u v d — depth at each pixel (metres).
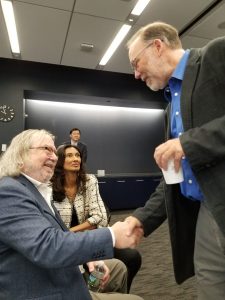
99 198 2.10
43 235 0.89
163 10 3.60
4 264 0.94
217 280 0.93
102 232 0.92
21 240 0.89
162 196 1.19
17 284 0.93
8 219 0.92
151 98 6.66
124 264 1.79
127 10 3.59
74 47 4.74
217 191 0.80
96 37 4.35
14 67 5.64
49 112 6.49
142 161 7.13
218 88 0.85
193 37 4.34
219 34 4.25
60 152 2.00
